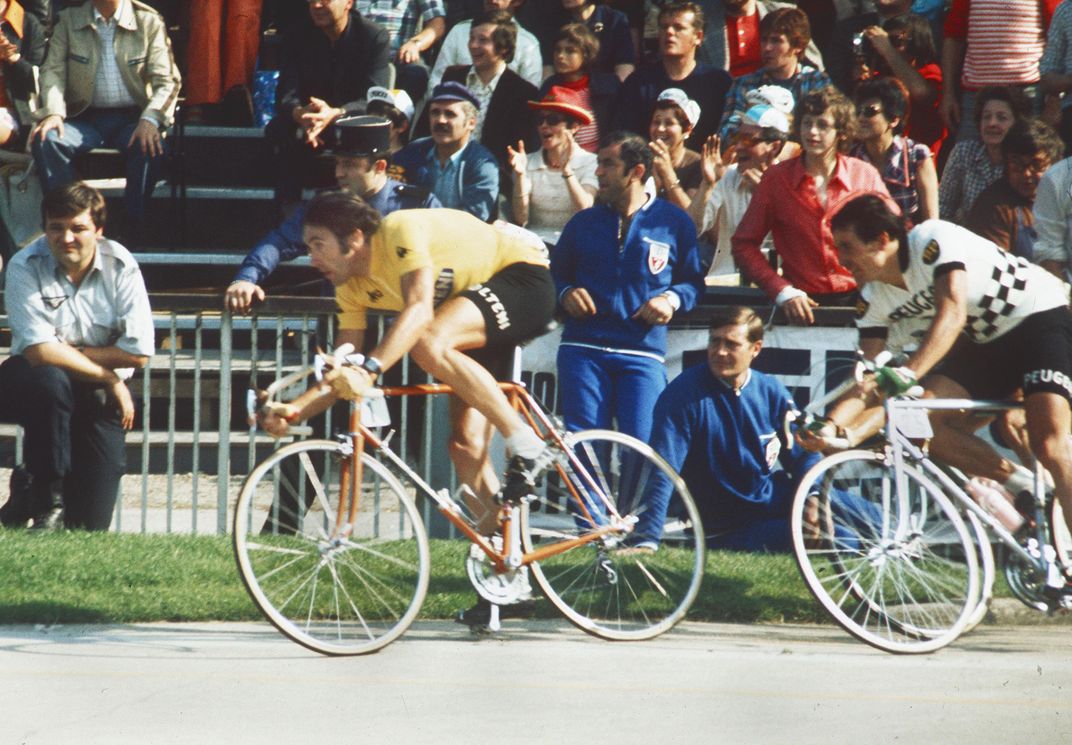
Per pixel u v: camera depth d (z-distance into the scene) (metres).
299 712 13.23
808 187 23.98
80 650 15.83
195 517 23.64
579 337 22.91
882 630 17.23
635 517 18.09
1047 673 15.28
